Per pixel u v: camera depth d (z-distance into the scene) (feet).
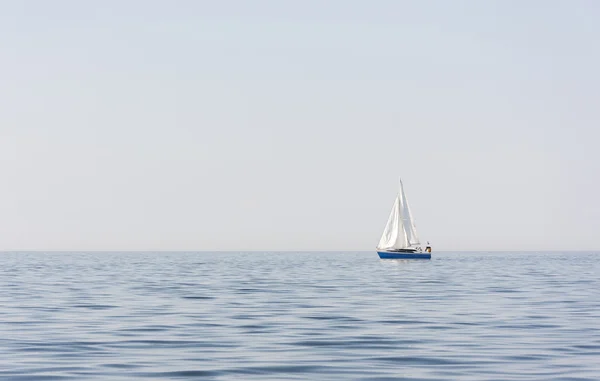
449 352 115.34
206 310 177.47
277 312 172.96
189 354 113.50
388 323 151.53
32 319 157.89
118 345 121.90
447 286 268.00
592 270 420.36
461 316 164.55
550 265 515.91
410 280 309.01
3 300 203.72
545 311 174.81
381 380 94.43
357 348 119.34
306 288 256.93
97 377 95.91
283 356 111.86
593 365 103.91
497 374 97.96
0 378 95.09
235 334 135.03
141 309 179.63
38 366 103.30
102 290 245.24
